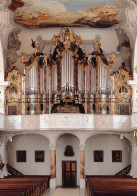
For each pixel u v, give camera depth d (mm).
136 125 30172
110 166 34281
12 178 29812
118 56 34500
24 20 32438
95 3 29156
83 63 32781
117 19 31969
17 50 34844
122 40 34438
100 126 31938
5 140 33094
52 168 32562
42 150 34656
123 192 21703
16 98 33125
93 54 33000
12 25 33031
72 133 32656
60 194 29188
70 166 34500
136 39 32000
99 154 34438
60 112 33375
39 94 32812
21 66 34750
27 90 33000
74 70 32688
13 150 34750
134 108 32250
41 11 30750
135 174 31578
